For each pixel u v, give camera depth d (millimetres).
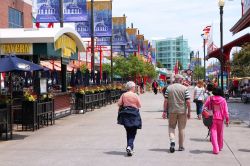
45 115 20688
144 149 13203
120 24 49344
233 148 13352
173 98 12617
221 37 25766
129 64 72438
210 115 12523
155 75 100812
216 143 12406
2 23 29938
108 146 13906
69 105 27266
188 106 12609
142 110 30578
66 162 11297
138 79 78500
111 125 20375
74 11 28672
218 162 11117
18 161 11562
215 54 45531
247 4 23453
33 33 21688
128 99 12258
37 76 23016
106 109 32281
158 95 62312
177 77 12812
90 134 17047
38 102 19594
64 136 16547
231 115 25438
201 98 23047
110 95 39875
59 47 23469
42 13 27766
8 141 15438
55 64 41250
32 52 21875
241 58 57094
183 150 12922
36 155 12438
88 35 36469
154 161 11297
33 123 18406
